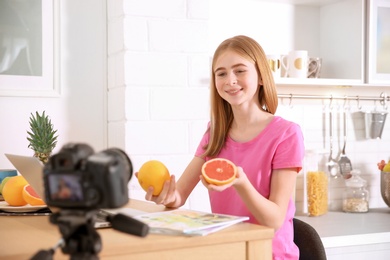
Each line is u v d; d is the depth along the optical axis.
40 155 1.86
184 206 2.54
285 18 3.11
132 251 1.09
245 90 1.77
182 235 1.16
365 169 3.31
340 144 3.25
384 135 3.36
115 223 0.93
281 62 2.95
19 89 2.50
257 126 1.80
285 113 3.10
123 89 2.45
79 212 0.84
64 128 2.59
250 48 1.79
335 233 2.56
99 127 2.66
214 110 1.89
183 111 2.54
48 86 2.55
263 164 1.71
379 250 2.59
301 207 3.12
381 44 3.03
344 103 3.25
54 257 1.04
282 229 1.69
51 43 2.55
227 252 1.19
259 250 1.22
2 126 2.49
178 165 2.54
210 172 1.35
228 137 1.87
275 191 1.65
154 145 2.49
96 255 0.86
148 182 1.52
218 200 1.80
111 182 0.82
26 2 2.51
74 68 2.61
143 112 2.47
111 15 2.60
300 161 1.68
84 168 0.82
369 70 2.96
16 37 2.50
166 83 2.51
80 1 2.61
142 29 2.46
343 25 3.04
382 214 3.10
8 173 2.17
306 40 3.16
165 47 2.50
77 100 2.61
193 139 2.56
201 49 2.57
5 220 1.46
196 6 2.55
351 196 3.16
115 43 2.55
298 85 3.07
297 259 1.70
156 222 1.25
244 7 3.01
